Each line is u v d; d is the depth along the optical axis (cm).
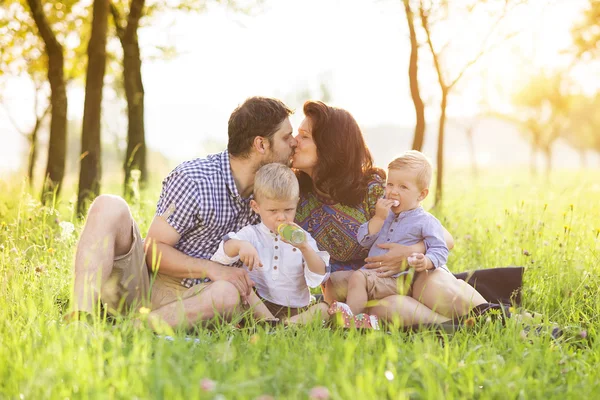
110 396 224
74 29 1300
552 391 262
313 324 350
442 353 297
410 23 830
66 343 266
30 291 362
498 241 584
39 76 1527
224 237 390
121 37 1193
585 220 614
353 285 411
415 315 373
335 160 425
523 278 454
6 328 299
